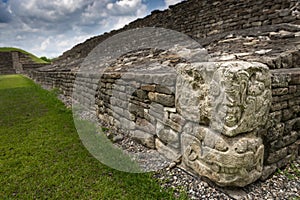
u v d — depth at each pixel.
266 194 2.34
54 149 3.81
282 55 2.87
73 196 2.53
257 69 2.14
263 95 2.23
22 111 6.87
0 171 3.12
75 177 2.90
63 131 4.75
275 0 4.45
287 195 2.33
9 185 2.79
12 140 4.32
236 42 4.31
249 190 2.39
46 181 2.83
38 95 9.96
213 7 5.77
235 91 2.02
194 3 6.39
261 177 2.52
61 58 18.67
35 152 3.72
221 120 2.16
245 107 2.10
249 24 4.82
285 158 2.84
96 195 2.52
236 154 2.14
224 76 2.06
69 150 3.75
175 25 6.92
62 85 9.23
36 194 2.60
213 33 5.54
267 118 2.38
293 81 2.74
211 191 2.41
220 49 4.11
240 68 2.03
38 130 4.88
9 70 28.50
